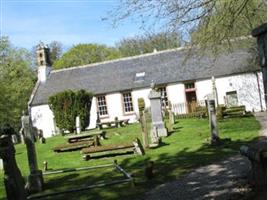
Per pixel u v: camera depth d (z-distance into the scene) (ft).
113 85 153.17
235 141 57.52
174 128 84.17
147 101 148.77
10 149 27.32
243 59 140.26
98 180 43.21
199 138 64.80
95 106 153.79
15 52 200.85
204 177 38.06
